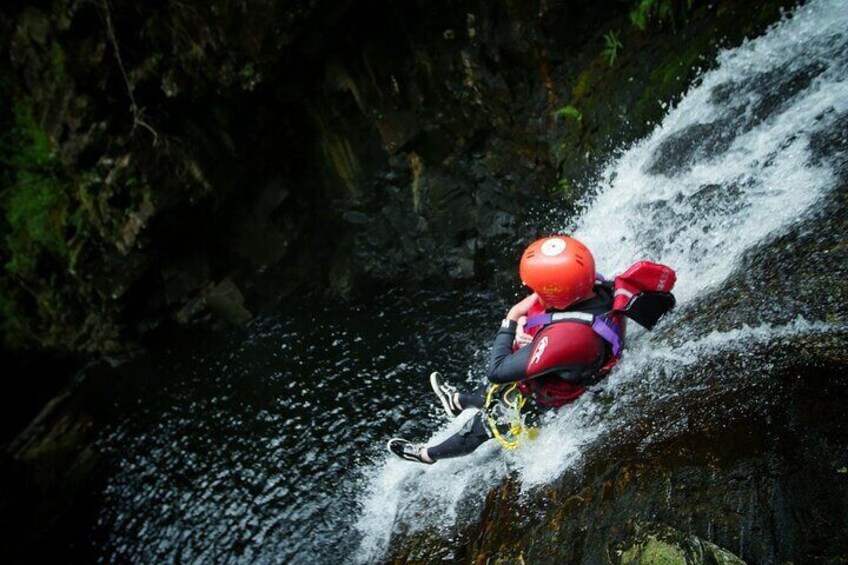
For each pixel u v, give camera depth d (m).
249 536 4.73
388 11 5.66
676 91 4.58
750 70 4.20
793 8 4.13
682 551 2.20
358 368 5.67
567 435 3.19
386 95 5.96
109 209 6.36
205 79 5.83
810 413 2.28
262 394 5.84
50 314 7.06
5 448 6.52
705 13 4.62
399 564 3.63
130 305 6.77
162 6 5.61
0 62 6.25
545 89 5.39
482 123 5.71
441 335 5.61
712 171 4.00
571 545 2.62
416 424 4.97
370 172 6.27
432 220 5.97
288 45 5.60
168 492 5.34
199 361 6.50
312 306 6.48
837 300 2.56
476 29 5.46
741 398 2.53
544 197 5.39
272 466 5.16
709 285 3.29
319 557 4.34
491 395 3.39
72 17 5.81
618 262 4.30
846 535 2.00
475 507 3.52
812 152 3.43
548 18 5.15
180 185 6.21
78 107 6.13
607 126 4.96
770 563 2.09
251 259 6.70
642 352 3.16
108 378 6.80
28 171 6.68
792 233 3.09
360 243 6.38
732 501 2.26
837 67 3.70
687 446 2.52
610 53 5.04
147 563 4.90
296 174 6.61
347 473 4.82
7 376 7.42
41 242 6.79
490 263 5.67
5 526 5.47
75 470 5.79
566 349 2.73
